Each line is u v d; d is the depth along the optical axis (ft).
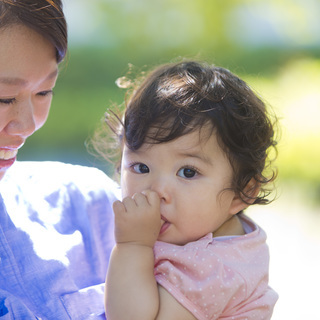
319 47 91.25
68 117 62.39
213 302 12.48
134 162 13.43
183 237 13.32
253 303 13.01
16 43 11.20
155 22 85.05
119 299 12.44
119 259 12.76
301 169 55.01
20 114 11.88
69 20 85.25
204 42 85.66
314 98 60.44
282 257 40.19
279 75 76.38
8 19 11.08
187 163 13.07
